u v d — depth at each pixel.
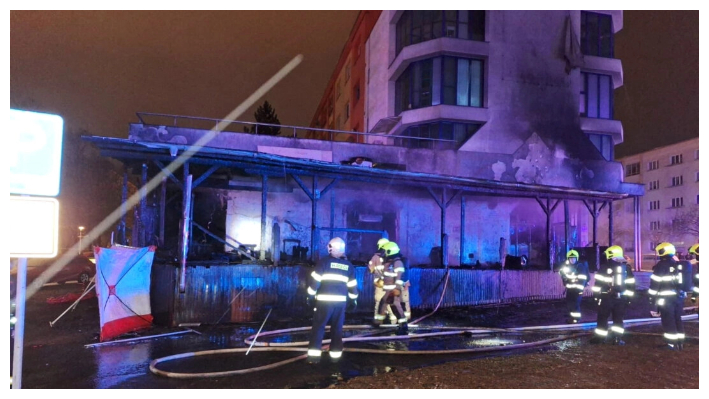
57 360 6.34
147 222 12.75
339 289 6.25
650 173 56.16
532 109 23.02
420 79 23.58
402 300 9.01
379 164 18.72
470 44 22.80
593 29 25.20
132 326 8.30
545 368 6.07
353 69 35.75
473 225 19.80
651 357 6.77
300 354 6.71
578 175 21.89
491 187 15.21
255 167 11.67
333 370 5.87
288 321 9.60
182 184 11.09
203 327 8.81
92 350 6.93
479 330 8.64
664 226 53.31
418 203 18.92
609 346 7.53
